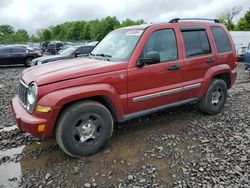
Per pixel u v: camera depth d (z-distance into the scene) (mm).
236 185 3207
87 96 3777
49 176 3494
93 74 3855
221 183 3254
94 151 4008
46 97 3543
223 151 4051
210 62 5270
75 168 3664
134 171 3578
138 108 4391
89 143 3955
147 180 3371
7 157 4016
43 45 35844
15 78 12594
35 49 19875
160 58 4543
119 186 3268
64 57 12891
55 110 3553
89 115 3857
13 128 5230
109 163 3787
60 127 3688
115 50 4637
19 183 3379
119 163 3785
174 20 4898
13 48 18891
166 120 5383
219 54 5453
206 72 5238
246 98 7191
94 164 3770
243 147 4160
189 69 4906
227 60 5637
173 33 4758
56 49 32344
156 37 4520
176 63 4703
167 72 4590
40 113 3559
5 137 4746
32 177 3498
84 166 3723
